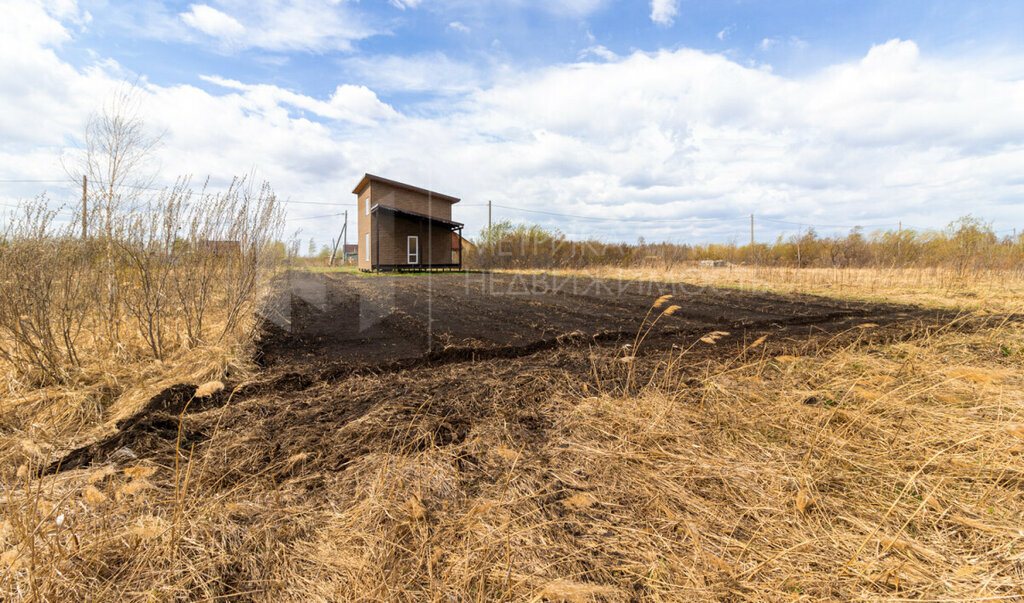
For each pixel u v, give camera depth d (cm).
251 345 538
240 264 580
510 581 174
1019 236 1545
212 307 683
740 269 1922
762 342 586
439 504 231
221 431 314
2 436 302
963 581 177
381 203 2297
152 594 169
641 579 181
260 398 379
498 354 535
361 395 386
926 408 336
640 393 389
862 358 478
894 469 260
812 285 1389
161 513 220
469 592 173
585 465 271
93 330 488
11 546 190
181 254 525
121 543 197
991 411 329
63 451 290
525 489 245
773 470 260
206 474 257
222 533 207
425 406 360
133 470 228
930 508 224
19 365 393
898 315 807
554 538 205
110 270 477
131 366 445
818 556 193
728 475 255
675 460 275
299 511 226
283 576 184
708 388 372
